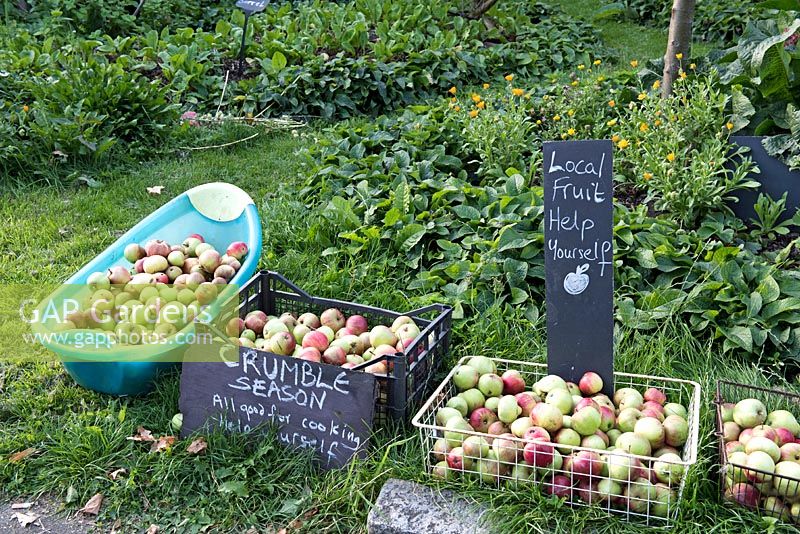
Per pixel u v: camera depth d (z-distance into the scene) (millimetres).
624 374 3488
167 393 3701
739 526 2881
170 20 10898
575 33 10844
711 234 4656
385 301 4430
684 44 5773
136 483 3277
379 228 4965
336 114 8078
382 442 3303
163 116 7078
